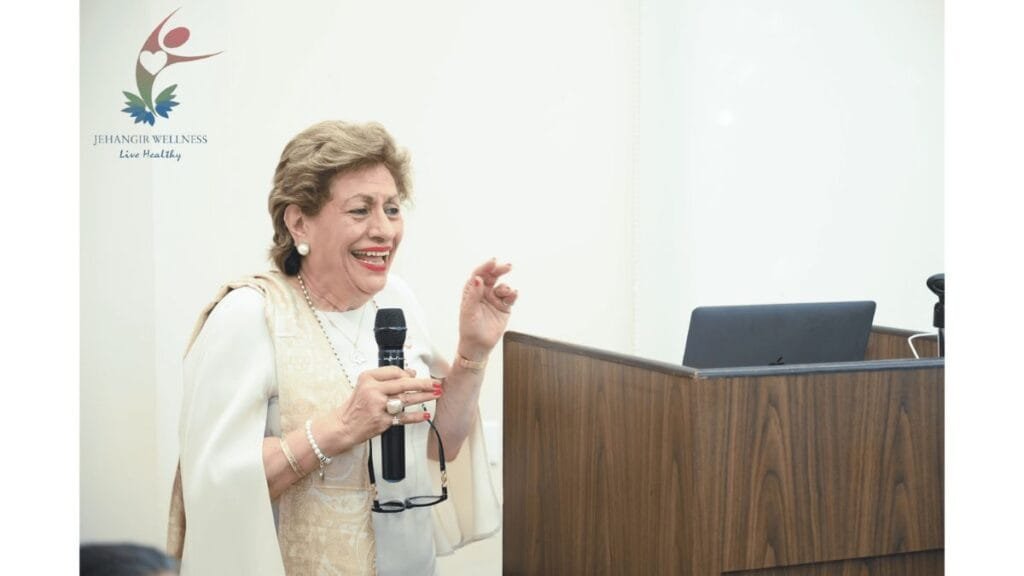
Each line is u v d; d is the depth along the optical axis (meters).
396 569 2.23
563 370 2.32
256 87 3.54
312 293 2.24
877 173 4.00
